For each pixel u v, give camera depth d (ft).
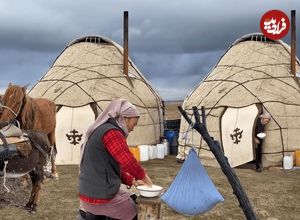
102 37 51.31
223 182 32.76
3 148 19.66
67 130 41.63
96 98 43.11
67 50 50.42
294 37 43.86
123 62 48.73
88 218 12.42
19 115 23.66
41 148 21.98
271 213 24.64
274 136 39.14
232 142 39.55
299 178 34.83
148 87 49.65
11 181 28.04
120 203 12.57
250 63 44.75
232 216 24.03
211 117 41.27
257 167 38.24
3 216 22.95
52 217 23.31
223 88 42.52
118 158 11.73
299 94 41.52
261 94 40.47
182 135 44.06
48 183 31.73
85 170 12.34
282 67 44.01
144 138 46.19
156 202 12.85
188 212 13.21
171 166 40.73
